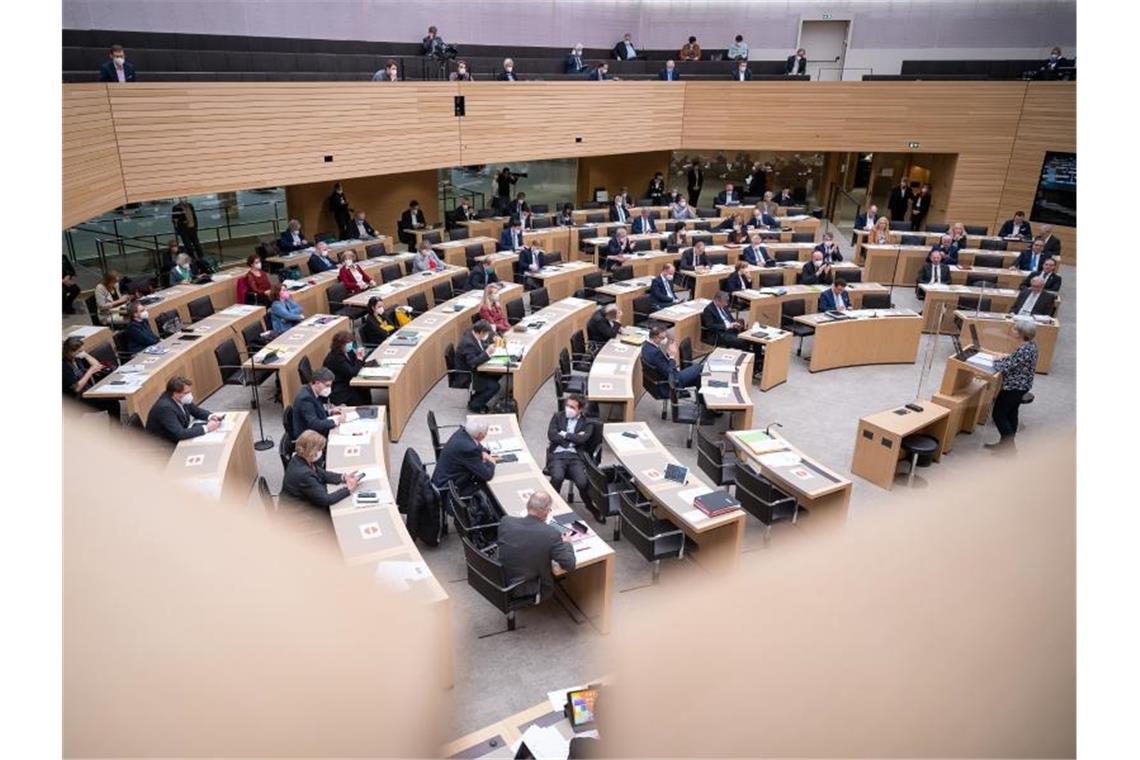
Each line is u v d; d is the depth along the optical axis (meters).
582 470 6.87
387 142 13.20
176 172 10.23
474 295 11.32
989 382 8.73
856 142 17.56
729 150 19.73
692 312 10.79
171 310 9.69
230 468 6.13
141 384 7.51
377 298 9.80
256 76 11.36
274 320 9.96
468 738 3.76
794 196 20.56
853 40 19.47
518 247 14.45
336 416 7.13
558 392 7.96
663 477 6.31
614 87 16.52
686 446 8.42
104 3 12.47
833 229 20.02
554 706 3.93
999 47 18.52
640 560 6.32
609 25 19.64
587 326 10.17
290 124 11.66
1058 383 10.09
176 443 6.36
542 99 15.35
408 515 6.17
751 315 11.29
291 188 15.14
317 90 11.93
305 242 13.09
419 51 15.53
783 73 18.62
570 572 5.75
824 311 11.07
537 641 5.39
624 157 19.97
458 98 14.12
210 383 9.22
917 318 10.83
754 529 6.84
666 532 5.76
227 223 15.89
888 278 14.84
